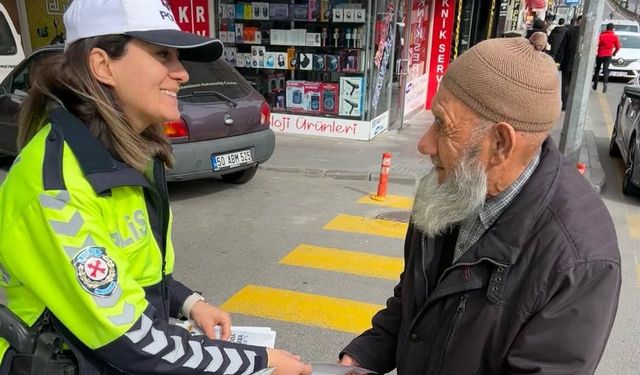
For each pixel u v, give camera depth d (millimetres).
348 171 6863
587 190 1225
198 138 5305
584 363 1106
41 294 1140
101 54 1199
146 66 1220
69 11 1229
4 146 6551
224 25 8953
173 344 1222
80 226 1118
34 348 1205
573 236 1123
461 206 1210
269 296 3738
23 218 1115
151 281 1344
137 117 1294
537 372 1123
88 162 1161
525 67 1108
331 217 5363
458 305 1259
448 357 1274
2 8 9273
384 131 9492
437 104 1220
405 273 1517
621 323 3488
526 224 1165
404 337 1465
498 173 1193
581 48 6258
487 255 1196
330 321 3463
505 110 1115
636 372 2998
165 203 1398
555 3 34969
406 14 9695
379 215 5461
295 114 9000
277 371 1366
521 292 1154
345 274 4113
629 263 4453
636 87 7309
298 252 4477
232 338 1642
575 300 1099
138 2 1198
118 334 1140
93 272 1114
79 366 1207
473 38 13859
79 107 1234
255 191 6191
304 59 8711
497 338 1194
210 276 4012
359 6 8219
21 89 6316
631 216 5707
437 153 1261
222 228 4980
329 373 1462
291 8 8547
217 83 5664
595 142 9156
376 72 8703
